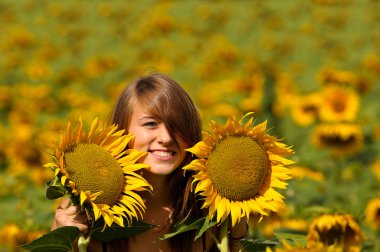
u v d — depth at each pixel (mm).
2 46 18828
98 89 14367
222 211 3338
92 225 3395
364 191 7633
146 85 3785
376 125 9531
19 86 13477
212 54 17500
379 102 12203
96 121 3432
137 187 3406
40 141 8422
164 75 3877
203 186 3344
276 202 3408
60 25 23016
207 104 11273
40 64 15984
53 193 3291
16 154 8438
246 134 3412
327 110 8922
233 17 23703
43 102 12125
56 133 8484
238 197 3379
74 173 3305
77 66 17203
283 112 11000
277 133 10172
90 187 3299
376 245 5539
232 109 10414
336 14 23406
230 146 3363
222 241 3523
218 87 12656
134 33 20797
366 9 24234
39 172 8055
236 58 17312
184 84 13703
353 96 9055
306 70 16672
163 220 3838
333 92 9055
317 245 2895
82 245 3387
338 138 8727
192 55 18109
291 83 12781
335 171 8453
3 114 12414
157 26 21422
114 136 3477
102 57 15969
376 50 18922
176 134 3723
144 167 3463
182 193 3852
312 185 6684
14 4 25703
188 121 3777
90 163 3322
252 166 3359
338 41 20188
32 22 23422
